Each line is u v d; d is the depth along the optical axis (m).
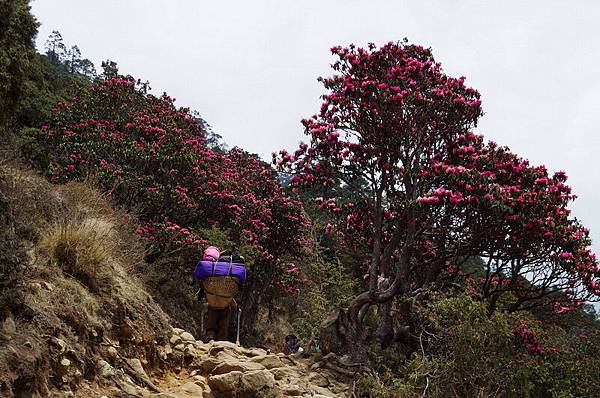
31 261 4.14
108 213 7.11
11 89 6.98
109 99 16.09
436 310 7.97
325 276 14.32
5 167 5.63
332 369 7.36
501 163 9.66
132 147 13.63
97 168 12.39
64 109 15.58
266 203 16.66
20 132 11.87
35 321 3.52
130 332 4.75
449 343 6.98
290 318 19.80
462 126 10.03
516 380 6.78
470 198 8.59
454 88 9.84
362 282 13.62
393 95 9.30
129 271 6.00
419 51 10.12
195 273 7.31
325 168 10.57
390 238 10.80
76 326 3.99
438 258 10.06
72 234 4.76
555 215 9.48
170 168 14.21
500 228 9.09
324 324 8.16
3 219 4.28
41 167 11.99
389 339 8.90
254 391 4.91
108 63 17.05
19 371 2.96
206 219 14.66
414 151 9.72
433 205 8.61
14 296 3.38
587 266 10.05
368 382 6.96
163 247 11.99
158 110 16.88
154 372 4.93
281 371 6.23
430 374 6.87
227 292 7.14
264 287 16.75
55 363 3.44
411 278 11.35
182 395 4.60
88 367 3.86
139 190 12.91
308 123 10.57
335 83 10.15
